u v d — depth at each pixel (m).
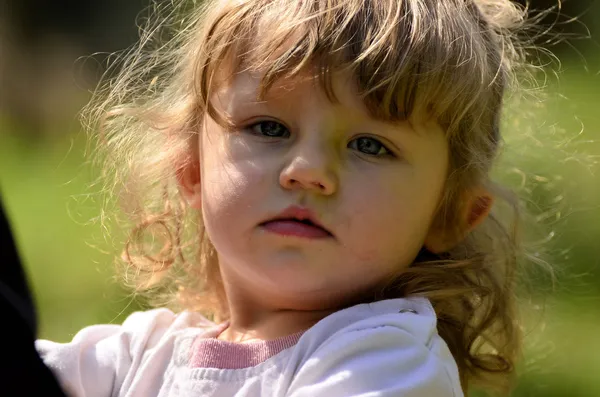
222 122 2.66
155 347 2.85
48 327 5.23
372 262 2.58
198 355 2.71
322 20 2.55
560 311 4.96
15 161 9.23
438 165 2.67
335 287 2.59
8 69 11.35
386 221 2.56
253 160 2.58
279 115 2.57
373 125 2.53
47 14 11.91
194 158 2.96
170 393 2.72
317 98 2.52
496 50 2.97
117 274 3.60
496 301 3.06
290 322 2.71
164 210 3.32
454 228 2.83
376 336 2.41
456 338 2.94
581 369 4.61
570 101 5.71
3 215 1.75
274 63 2.54
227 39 2.68
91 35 11.91
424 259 2.88
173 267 3.33
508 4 3.36
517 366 3.30
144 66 3.37
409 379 2.37
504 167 3.62
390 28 2.55
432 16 2.65
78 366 2.85
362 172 2.54
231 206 2.60
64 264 6.27
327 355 2.41
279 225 2.54
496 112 2.95
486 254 3.02
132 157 3.36
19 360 1.69
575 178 4.94
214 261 3.21
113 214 3.44
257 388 2.58
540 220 3.94
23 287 1.74
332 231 2.52
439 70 2.57
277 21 2.60
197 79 2.82
